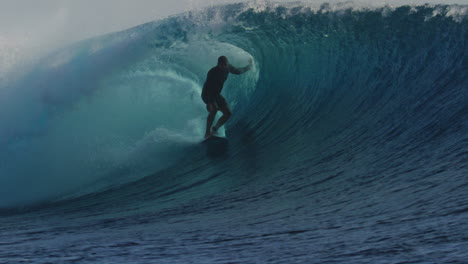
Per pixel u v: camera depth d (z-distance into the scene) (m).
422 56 8.13
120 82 9.19
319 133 7.59
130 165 7.98
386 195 4.43
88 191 7.43
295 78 9.41
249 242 3.37
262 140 8.05
